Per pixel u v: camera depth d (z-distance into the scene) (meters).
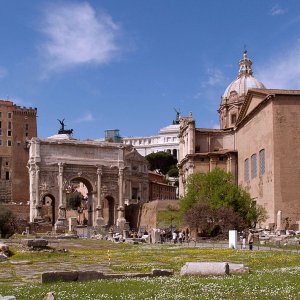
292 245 57.16
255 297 18.23
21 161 197.25
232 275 24.59
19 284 23.86
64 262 37.66
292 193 81.75
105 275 24.47
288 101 84.38
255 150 94.56
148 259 39.47
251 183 97.19
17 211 129.25
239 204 80.44
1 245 41.53
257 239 67.94
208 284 20.75
